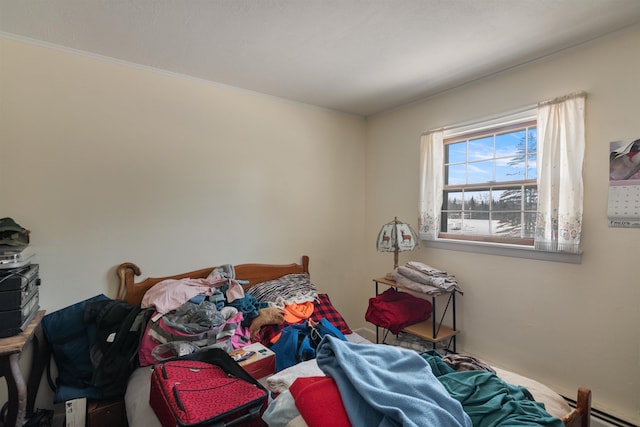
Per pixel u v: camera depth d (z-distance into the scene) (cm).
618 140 177
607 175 181
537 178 208
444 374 136
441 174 267
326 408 99
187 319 188
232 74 236
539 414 108
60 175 196
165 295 200
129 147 217
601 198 183
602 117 183
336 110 321
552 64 203
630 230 173
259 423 134
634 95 172
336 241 324
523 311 217
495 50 199
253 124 270
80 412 167
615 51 178
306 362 162
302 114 299
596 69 185
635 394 173
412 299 262
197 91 242
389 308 249
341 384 107
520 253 218
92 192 205
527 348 215
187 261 240
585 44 189
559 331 201
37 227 190
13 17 165
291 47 197
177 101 234
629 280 174
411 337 259
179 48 198
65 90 197
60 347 182
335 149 322
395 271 264
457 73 233
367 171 341
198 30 178
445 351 244
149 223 225
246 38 186
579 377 192
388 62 216
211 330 185
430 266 277
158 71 226
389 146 317
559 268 201
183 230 238
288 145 290
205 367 157
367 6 156
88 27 175
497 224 240
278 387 144
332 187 320
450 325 259
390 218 317
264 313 219
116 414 173
